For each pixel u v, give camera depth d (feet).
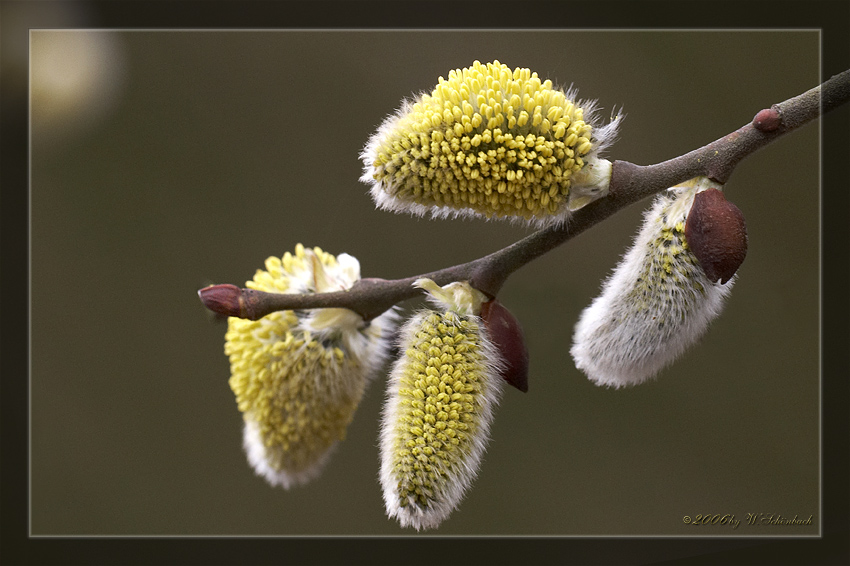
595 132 1.34
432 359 1.35
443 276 1.37
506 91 1.32
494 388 1.35
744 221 1.35
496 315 1.36
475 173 1.32
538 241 1.36
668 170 1.35
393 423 1.35
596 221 1.35
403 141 1.33
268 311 1.37
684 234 1.36
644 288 1.37
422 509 1.34
